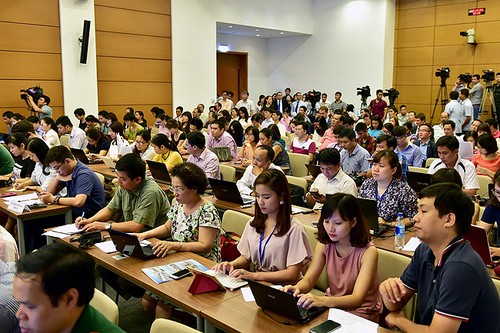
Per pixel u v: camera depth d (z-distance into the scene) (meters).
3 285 1.69
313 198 3.89
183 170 2.89
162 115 8.85
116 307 1.84
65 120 7.37
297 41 14.10
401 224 3.02
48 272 1.25
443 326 1.61
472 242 2.45
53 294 1.26
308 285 2.32
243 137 7.96
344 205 2.24
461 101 9.80
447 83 12.12
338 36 13.16
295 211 3.79
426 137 6.72
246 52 14.35
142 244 2.89
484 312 1.63
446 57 12.05
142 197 3.25
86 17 9.30
